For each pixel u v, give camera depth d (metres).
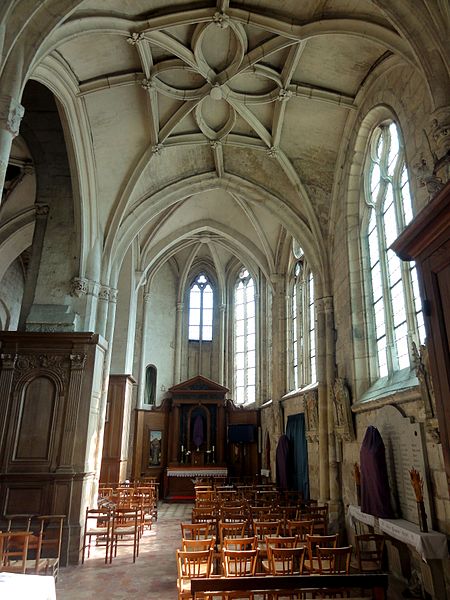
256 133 15.16
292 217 16.38
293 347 20.19
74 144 13.01
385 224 11.83
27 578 5.26
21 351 11.91
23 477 10.88
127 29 10.63
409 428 8.95
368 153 13.02
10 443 11.17
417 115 9.12
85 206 14.09
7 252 19.52
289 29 10.63
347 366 13.25
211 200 21.52
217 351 28.19
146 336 26.25
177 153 16.23
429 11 7.16
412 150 9.30
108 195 15.28
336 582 4.75
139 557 10.75
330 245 15.34
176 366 27.20
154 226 21.66
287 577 4.82
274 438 20.27
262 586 4.76
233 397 27.03
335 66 12.05
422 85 8.90
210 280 29.84
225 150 16.58
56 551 10.31
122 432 19.41
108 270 15.11
